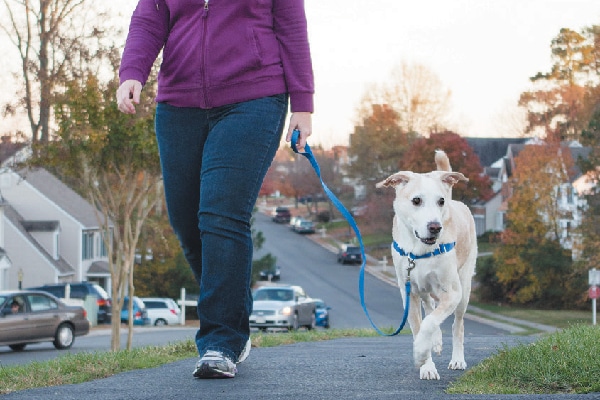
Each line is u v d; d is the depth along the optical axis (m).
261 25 6.07
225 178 5.91
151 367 7.67
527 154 56.88
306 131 6.14
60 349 23.22
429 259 6.68
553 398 4.91
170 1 6.17
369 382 6.13
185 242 6.65
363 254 6.79
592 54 68.38
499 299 57.97
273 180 161.38
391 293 62.88
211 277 6.01
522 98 80.44
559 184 55.91
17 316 22.17
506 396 5.03
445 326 40.97
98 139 19.31
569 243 57.25
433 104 93.81
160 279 53.69
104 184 20.73
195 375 6.05
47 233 53.25
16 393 5.59
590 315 50.41
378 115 93.44
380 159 93.38
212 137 6.01
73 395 5.40
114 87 19.81
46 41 42.38
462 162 79.94
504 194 87.62
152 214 51.97
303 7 6.16
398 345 12.22
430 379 6.36
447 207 6.75
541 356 6.23
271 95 6.06
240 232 6.00
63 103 19.98
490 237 83.44
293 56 6.12
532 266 54.94
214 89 6.03
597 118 53.47
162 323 46.75
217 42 6.02
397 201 6.79
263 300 31.11
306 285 67.88
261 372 6.70
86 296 41.44
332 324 44.56
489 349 9.93
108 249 20.45
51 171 57.88
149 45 6.19
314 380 6.19
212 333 6.09
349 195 120.75
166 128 6.23
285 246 96.94
